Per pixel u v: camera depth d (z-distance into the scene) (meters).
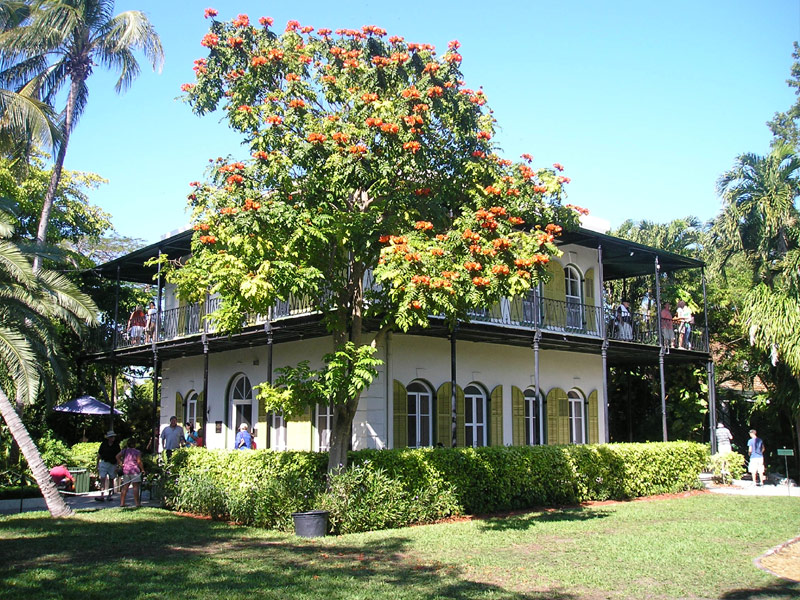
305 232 9.47
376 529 11.06
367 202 11.13
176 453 14.33
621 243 18.39
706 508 13.63
